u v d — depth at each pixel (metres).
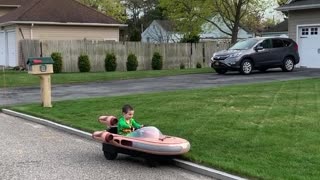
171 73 26.80
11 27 33.72
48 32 33.38
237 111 12.08
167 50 33.81
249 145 8.51
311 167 7.03
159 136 8.08
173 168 7.84
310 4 27.39
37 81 23.70
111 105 14.40
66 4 35.22
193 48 34.84
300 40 28.75
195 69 29.67
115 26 36.22
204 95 15.49
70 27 34.28
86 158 8.67
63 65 30.30
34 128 12.06
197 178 7.19
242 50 24.59
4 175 7.48
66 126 11.70
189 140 9.12
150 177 7.29
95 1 59.12
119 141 8.11
